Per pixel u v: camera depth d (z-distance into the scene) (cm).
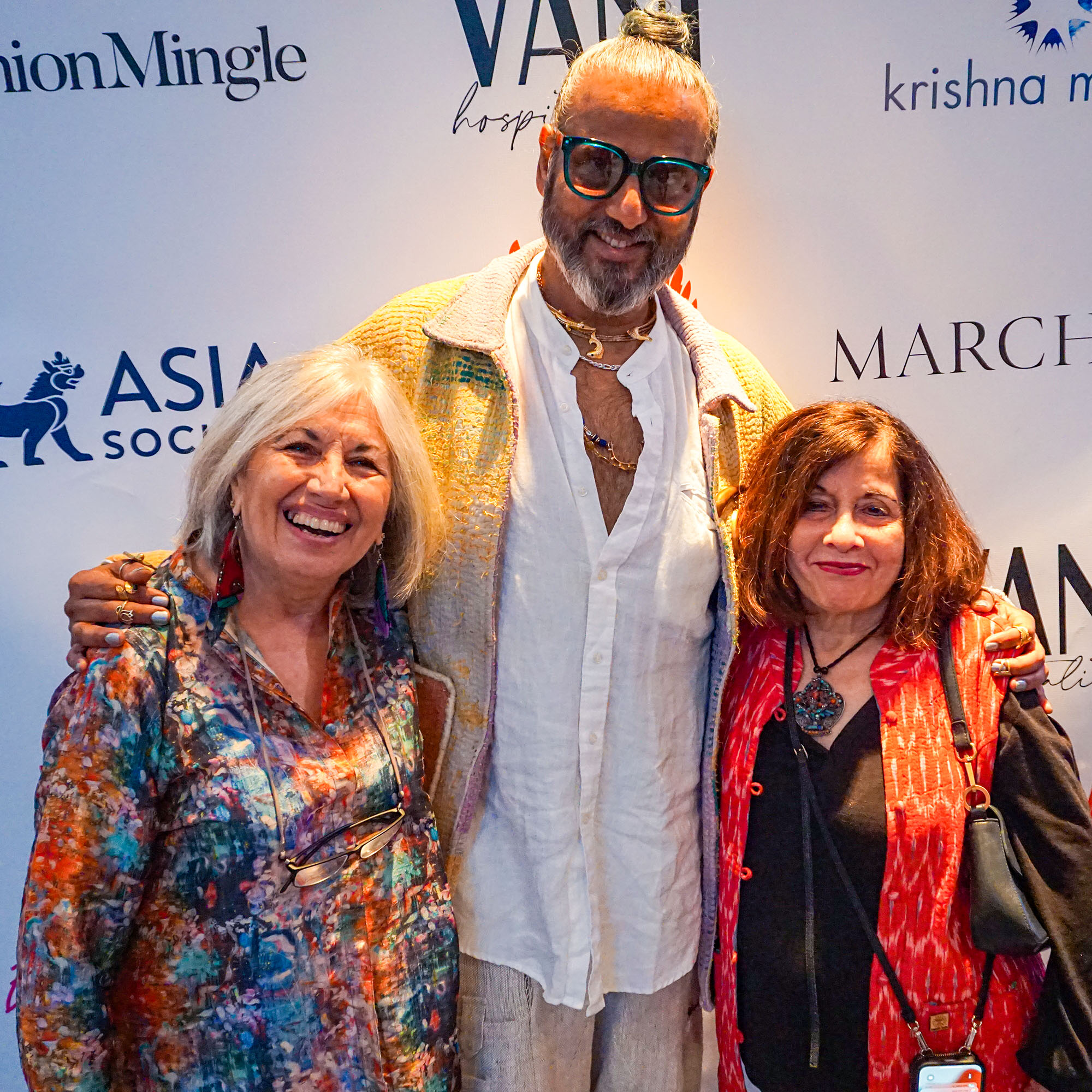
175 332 180
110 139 173
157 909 121
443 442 148
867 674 145
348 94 176
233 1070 119
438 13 175
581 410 151
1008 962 139
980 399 200
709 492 152
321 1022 121
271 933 119
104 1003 120
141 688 117
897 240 192
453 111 179
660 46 144
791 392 195
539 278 157
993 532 204
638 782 150
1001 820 134
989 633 144
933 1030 134
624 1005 158
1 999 194
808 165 187
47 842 116
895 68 186
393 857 130
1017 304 197
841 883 137
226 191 177
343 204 179
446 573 146
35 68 169
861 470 141
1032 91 189
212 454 126
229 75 173
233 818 117
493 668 144
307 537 123
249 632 128
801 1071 139
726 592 151
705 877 159
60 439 181
